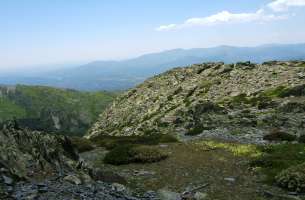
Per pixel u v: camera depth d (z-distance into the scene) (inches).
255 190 891.4
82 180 829.8
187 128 2126.0
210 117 2161.7
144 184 971.3
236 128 1815.9
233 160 1181.1
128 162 1207.6
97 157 1362.0
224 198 844.0
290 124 1754.4
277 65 3309.5
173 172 1069.8
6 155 789.2
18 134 900.0
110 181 942.4
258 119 1932.8
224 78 3378.4
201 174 1038.4
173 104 3211.1
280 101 2276.1
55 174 818.2
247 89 2874.0
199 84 3454.7
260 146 1360.7
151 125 2647.6
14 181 715.4
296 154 1167.0
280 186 904.9
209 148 1370.6
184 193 879.7
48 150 911.0
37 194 661.9
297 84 2578.7
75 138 1732.3
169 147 1443.2
